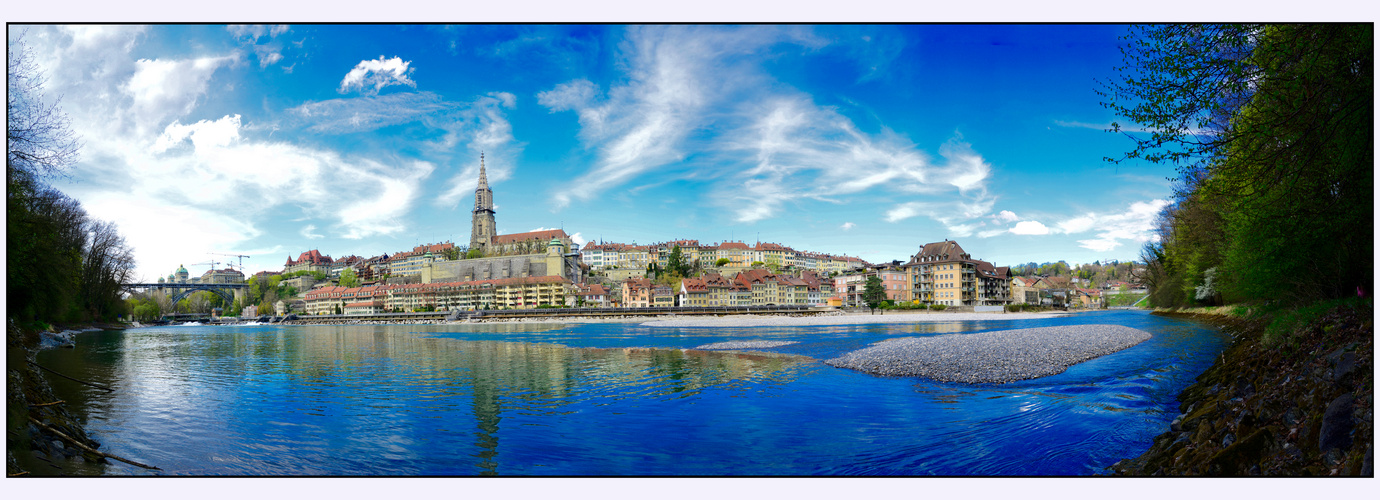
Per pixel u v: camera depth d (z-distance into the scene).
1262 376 14.33
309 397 22.86
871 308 139.88
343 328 127.25
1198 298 60.06
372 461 13.58
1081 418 15.18
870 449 13.43
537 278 198.75
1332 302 18.78
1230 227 26.30
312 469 12.88
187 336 80.94
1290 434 9.45
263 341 67.38
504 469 12.74
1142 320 71.69
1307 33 11.28
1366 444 7.81
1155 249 69.50
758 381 25.20
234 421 18.23
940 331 61.25
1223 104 12.58
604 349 46.91
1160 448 11.87
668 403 20.33
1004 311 131.50
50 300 45.00
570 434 15.92
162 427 17.31
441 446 14.89
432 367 34.00
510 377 28.77
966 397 19.70
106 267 79.44
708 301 172.25
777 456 13.17
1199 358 26.36
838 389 22.28
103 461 13.01
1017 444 13.13
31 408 14.10
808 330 69.44
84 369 33.28
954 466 11.86
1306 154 12.77
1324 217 16.28
